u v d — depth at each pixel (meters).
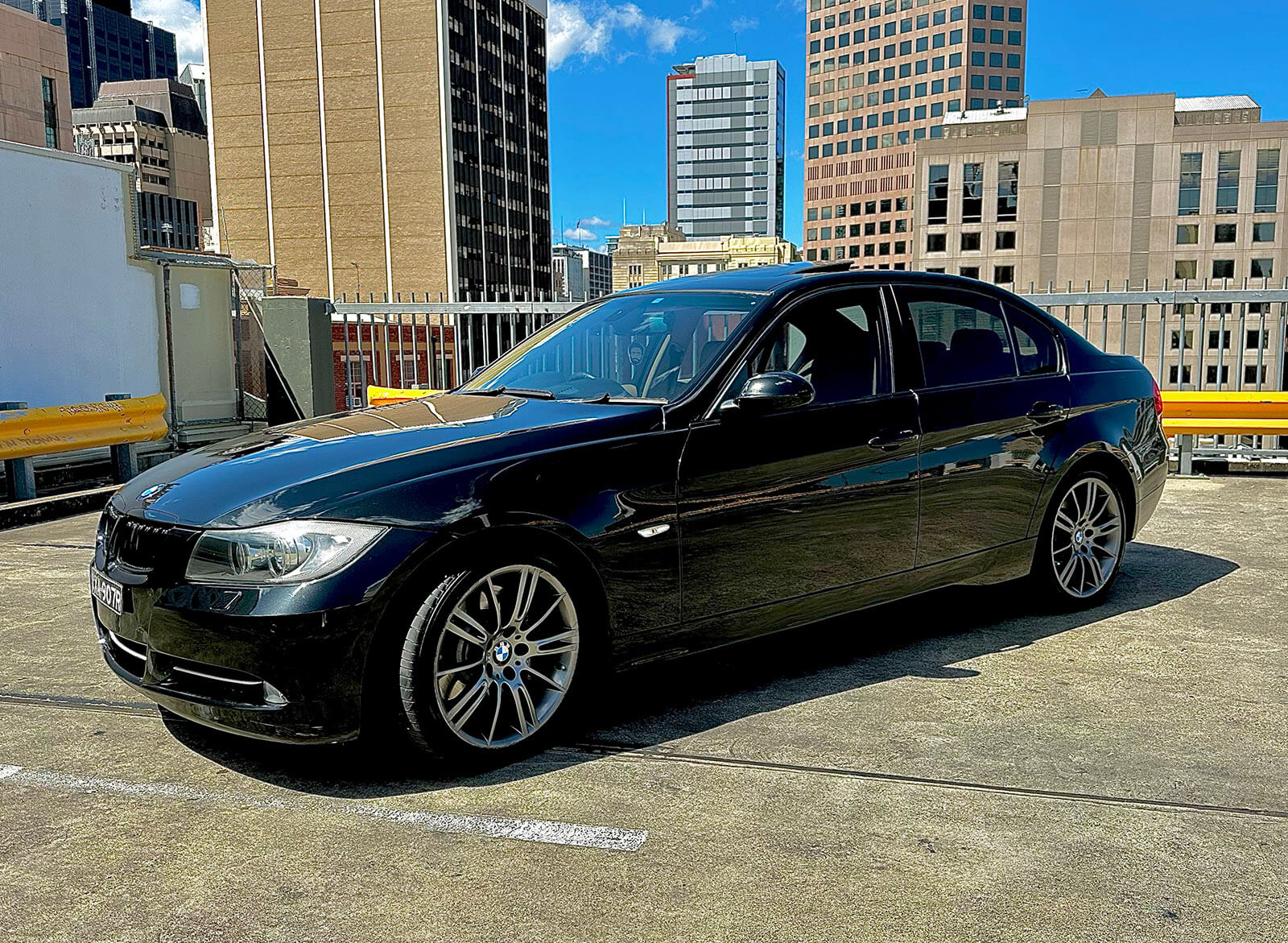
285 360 11.81
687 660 4.36
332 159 102.75
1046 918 2.40
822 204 170.00
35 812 3.00
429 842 2.79
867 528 4.11
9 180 9.57
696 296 4.32
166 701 3.21
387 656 3.06
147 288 11.10
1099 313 75.06
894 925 2.37
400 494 3.11
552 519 3.29
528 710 3.35
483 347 10.56
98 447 8.99
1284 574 5.74
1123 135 95.75
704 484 3.65
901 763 3.29
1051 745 3.43
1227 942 2.30
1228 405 9.14
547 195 129.50
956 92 153.75
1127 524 5.21
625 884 2.56
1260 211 92.25
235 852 2.74
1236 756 3.33
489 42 110.19
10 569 6.30
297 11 101.50
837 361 4.17
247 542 3.01
